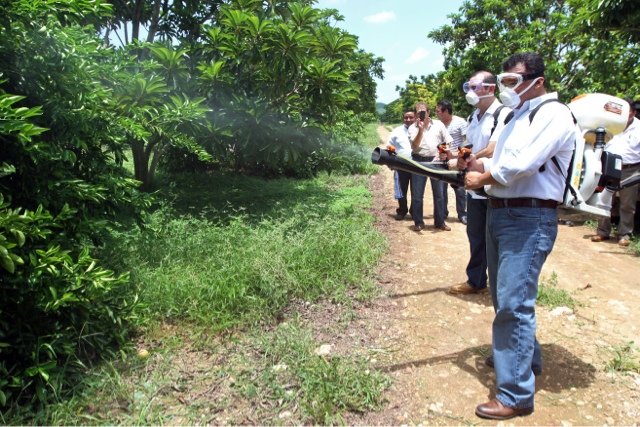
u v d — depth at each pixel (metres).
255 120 6.37
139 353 3.09
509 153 2.48
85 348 3.04
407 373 3.03
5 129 2.25
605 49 9.38
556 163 2.51
